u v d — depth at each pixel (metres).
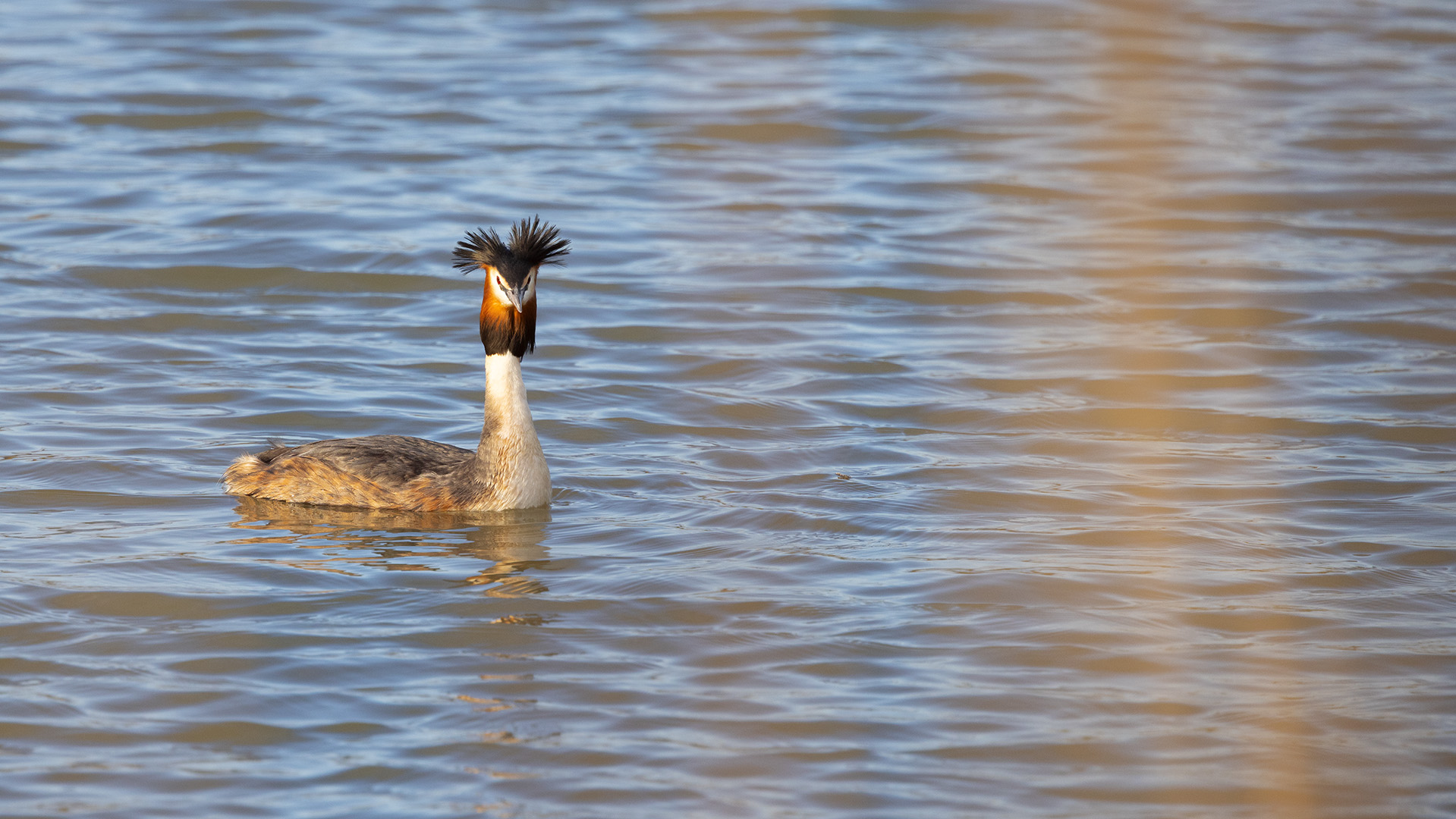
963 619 12.08
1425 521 14.28
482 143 28.08
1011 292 21.53
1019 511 14.51
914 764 9.95
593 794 9.55
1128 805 9.48
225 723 10.36
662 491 14.95
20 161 26.31
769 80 30.70
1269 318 20.64
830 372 18.67
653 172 26.72
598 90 31.34
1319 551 13.59
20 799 9.41
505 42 34.81
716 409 17.36
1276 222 24.73
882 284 21.91
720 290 21.50
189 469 15.17
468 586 12.57
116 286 21.00
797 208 25.16
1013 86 31.98
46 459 15.22
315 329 19.75
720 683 10.98
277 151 27.36
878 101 30.91
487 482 14.16
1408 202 25.72
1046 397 17.86
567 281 21.72
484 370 18.50
